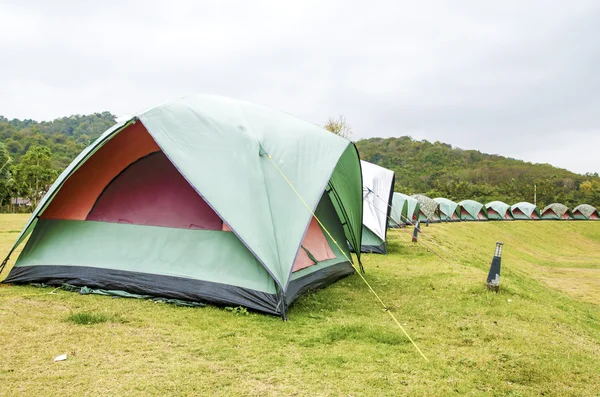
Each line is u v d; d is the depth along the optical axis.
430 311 6.67
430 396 3.85
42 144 82.56
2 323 5.17
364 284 8.55
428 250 14.83
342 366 4.41
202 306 6.23
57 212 7.44
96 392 3.60
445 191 61.72
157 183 7.24
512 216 43.44
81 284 6.78
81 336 4.87
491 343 5.38
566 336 6.09
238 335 5.15
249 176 6.58
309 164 7.18
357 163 8.88
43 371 3.95
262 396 3.67
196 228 6.81
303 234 6.39
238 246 6.47
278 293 6.04
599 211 54.94
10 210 49.75
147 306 6.13
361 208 10.03
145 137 7.02
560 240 36.81
